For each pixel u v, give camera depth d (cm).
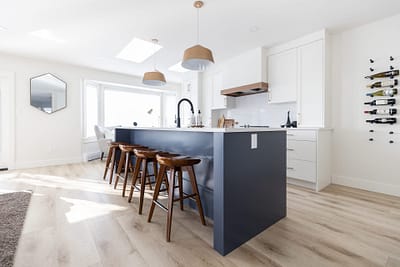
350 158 300
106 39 329
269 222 178
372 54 278
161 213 202
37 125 422
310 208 217
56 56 405
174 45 357
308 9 248
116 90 577
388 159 267
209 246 147
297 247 146
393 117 263
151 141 298
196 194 178
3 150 396
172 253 138
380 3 235
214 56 416
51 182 306
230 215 142
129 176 337
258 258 134
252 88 378
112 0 227
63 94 452
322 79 302
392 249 143
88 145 504
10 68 393
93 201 232
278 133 190
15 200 229
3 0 223
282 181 194
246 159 156
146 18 266
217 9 247
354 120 295
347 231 168
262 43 352
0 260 126
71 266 123
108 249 141
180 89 651
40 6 236
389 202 234
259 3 235
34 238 153
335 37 312
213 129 147
